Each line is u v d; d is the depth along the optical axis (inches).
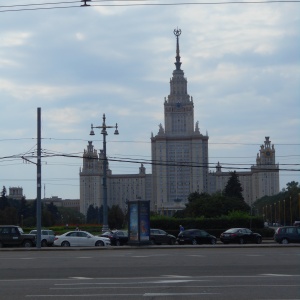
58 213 7126.0
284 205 5807.1
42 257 1275.8
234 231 2188.7
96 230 3159.5
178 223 2755.9
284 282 741.3
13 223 4815.5
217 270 914.7
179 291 661.3
